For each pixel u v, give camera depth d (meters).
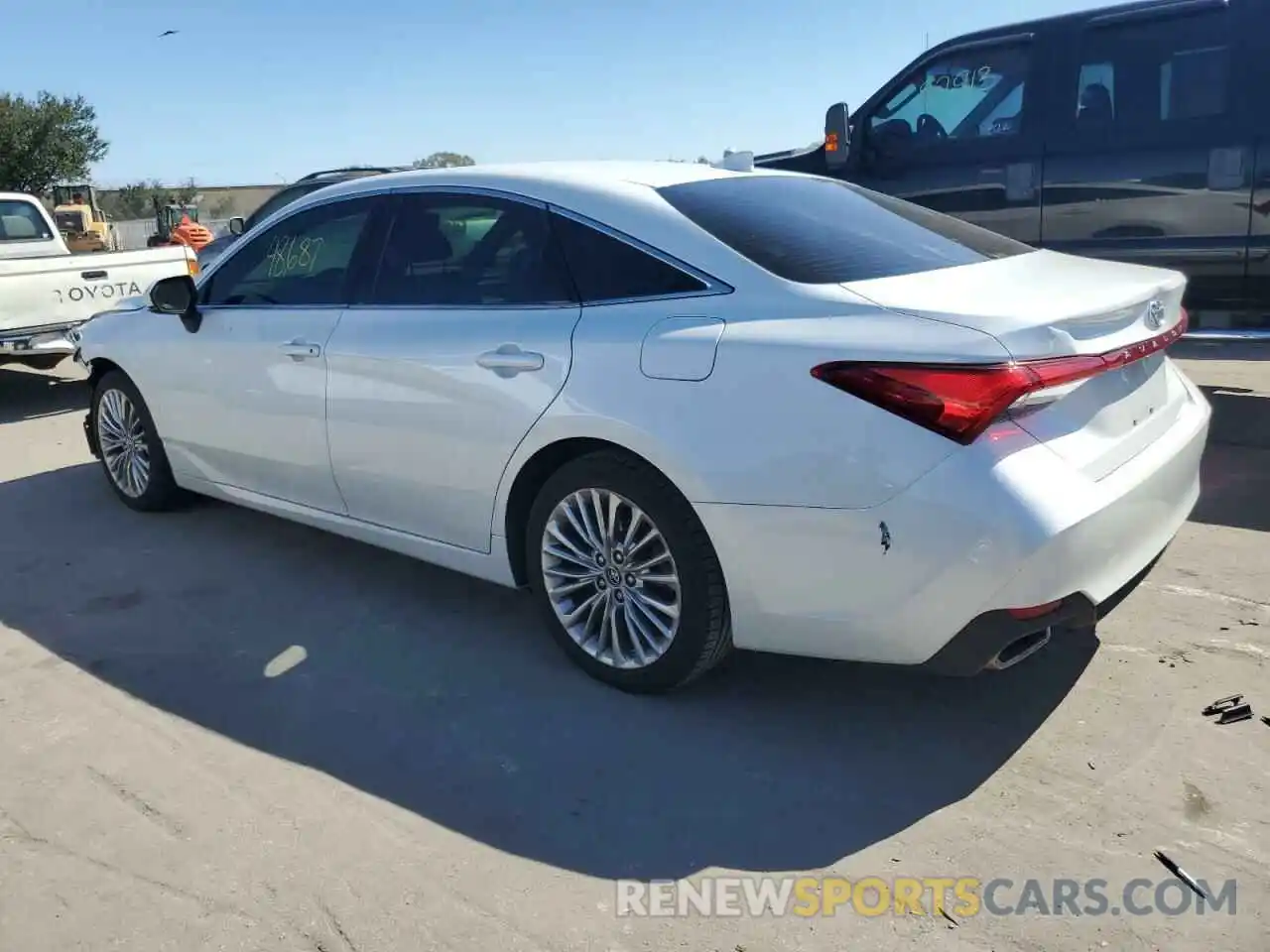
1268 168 5.75
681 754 3.17
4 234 9.80
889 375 2.78
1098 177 6.30
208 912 2.55
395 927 2.48
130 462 5.54
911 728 3.26
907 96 7.05
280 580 4.61
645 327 3.24
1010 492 2.67
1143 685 3.42
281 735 3.34
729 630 3.26
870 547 2.83
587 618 3.59
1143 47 6.11
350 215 4.27
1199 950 2.34
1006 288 3.11
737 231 3.34
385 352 3.92
